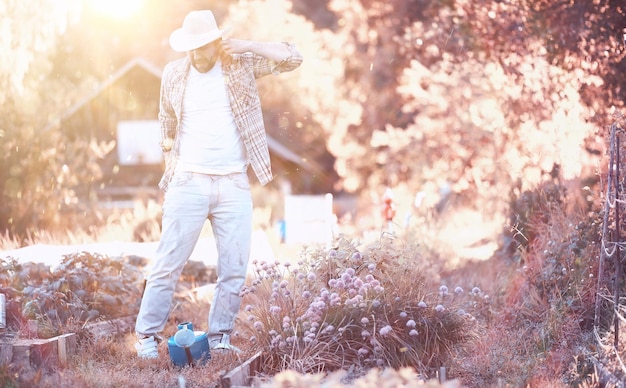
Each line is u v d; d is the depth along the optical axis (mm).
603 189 6273
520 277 7109
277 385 3857
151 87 26469
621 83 8039
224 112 5793
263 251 10883
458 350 5641
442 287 5703
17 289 6660
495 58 9648
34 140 14414
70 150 15859
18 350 5195
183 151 5840
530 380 5070
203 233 12133
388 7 16891
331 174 29422
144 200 22547
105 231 13422
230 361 5473
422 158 12695
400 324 5512
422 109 12164
